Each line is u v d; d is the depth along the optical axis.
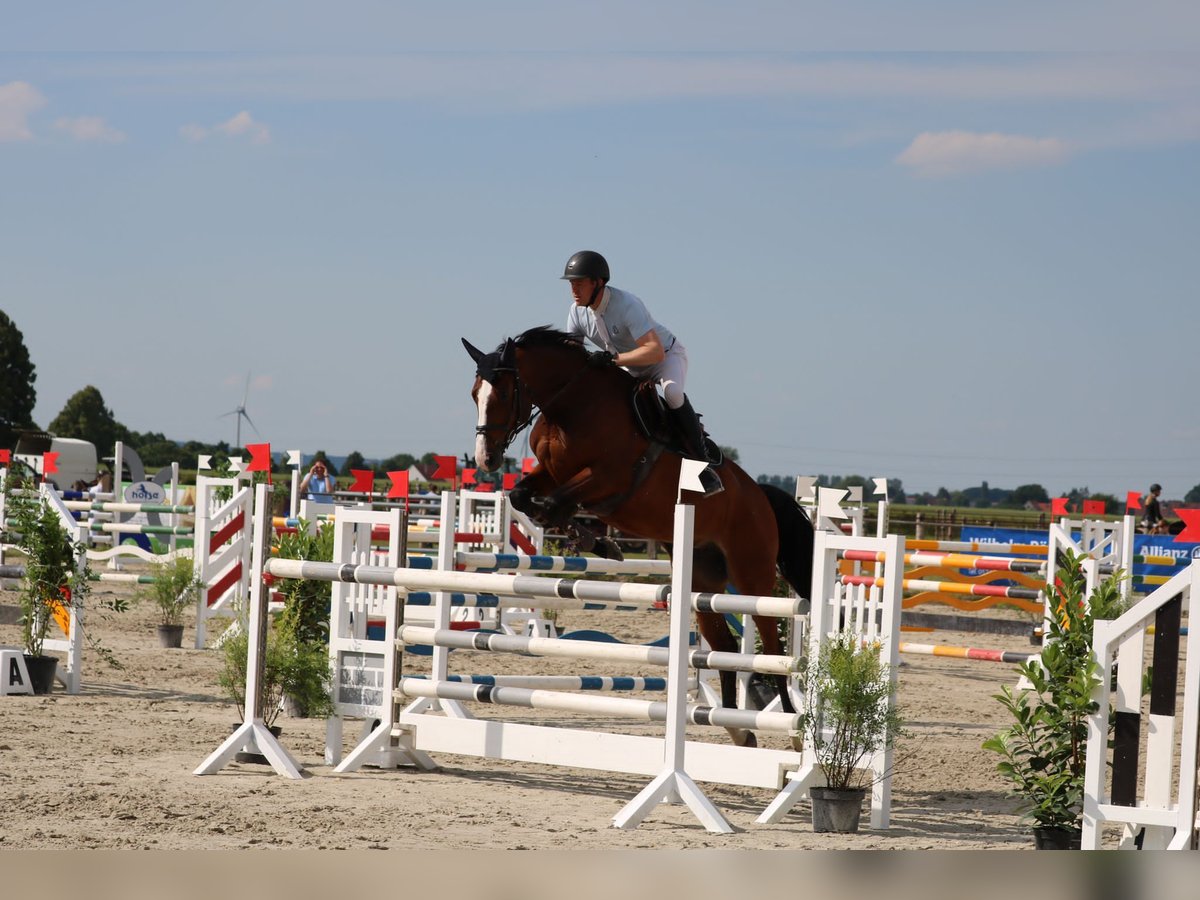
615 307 9.99
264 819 7.37
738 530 10.33
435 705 10.67
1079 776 7.43
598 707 8.59
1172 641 6.58
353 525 10.36
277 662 9.66
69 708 12.29
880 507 16.50
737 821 8.30
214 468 20.00
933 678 18.78
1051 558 15.69
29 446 47.56
